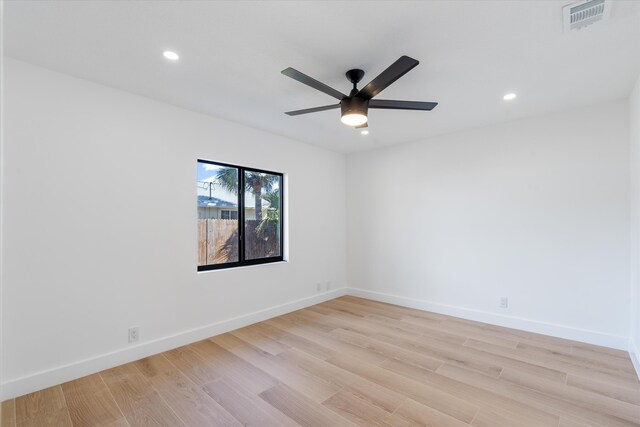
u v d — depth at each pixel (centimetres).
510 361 281
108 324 272
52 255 246
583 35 207
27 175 237
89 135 266
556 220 338
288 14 188
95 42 214
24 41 212
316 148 478
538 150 348
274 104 315
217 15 189
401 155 462
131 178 288
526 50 224
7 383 226
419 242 442
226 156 360
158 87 279
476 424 201
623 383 245
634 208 285
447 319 395
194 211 331
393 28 200
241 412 214
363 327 367
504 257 369
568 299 331
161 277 305
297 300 441
